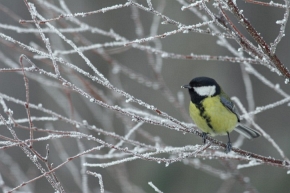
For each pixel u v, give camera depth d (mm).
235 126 8695
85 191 8297
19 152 15289
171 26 15586
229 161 9914
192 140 15312
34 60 12703
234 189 14398
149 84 9914
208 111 8406
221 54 16469
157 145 8211
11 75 16391
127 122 9617
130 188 10719
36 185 15305
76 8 16422
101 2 16578
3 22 16109
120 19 16344
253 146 15625
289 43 16250
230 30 6621
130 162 15633
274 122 16094
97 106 11586
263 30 16469
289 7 5922
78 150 13492
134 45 8055
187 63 16328
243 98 16391
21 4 16234
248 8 16609
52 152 14523
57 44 9945
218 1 6074
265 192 14539
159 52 7914
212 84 8547
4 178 12461
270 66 6664
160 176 15352
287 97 8367
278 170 14781
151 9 6289
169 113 15594
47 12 9203
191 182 15242
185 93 15992
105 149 12539
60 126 14234
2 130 15188
